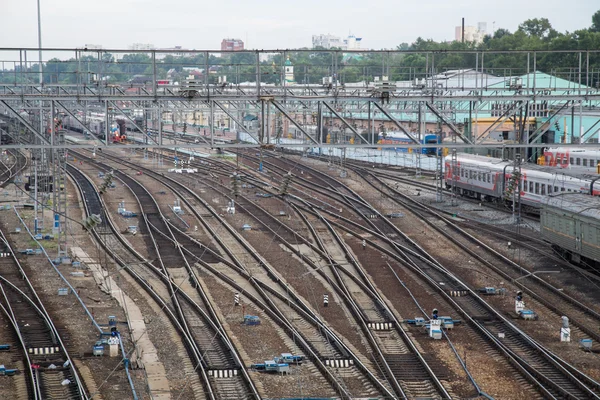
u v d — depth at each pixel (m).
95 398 30.92
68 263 55.25
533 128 80.56
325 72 129.62
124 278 51.06
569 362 34.75
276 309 43.00
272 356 35.62
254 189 87.94
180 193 85.44
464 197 83.69
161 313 43.00
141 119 125.31
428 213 73.19
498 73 145.00
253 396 30.81
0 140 84.06
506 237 61.50
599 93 49.47
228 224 68.62
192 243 61.50
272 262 54.91
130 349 36.81
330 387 31.97
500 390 31.61
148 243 61.84
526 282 48.88
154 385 32.38
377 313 42.28
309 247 59.47
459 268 52.66
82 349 36.81
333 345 37.16
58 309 43.75
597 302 44.34
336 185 90.56
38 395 30.62
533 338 38.25
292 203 78.12
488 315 41.88
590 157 74.75
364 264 53.81
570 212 52.88
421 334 38.97
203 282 49.75
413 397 30.98
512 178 68.50
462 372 33.66
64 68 119.06
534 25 193.25
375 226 66.75
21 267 53.19
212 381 32.53
